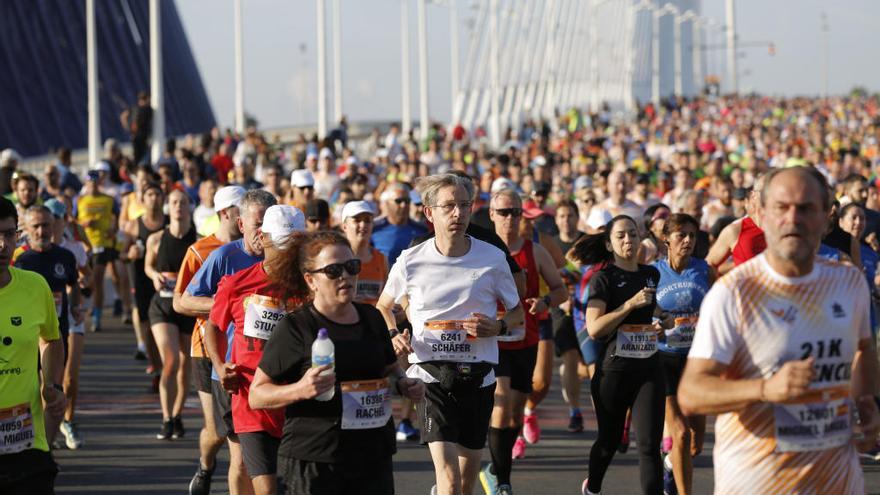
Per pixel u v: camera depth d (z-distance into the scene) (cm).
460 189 1348
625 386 1488
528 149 6141
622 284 1511
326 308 1056
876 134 8331
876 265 2011
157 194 2458
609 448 1523
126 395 2470
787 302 863
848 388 885
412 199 2642
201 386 1548
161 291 2039
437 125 8344
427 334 1351
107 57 13512
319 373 1002
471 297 1352
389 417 1068
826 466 875
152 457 1911
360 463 1045
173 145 4597
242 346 1271
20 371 1142
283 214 1291
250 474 1257
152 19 6975
